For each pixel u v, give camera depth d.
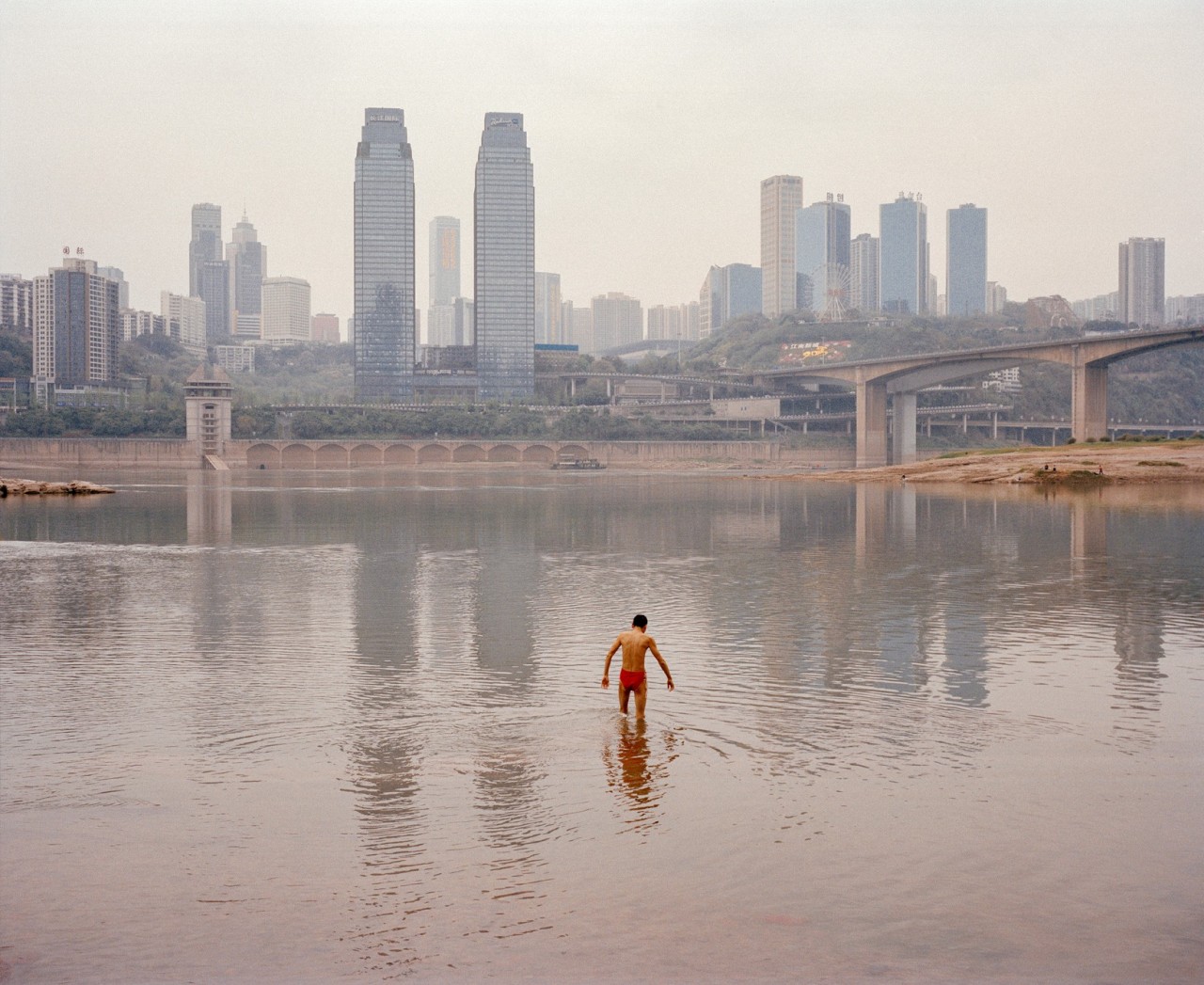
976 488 129.88
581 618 35.66
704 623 34.38
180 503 115.88
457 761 19.00
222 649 30.08
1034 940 12.35
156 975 11.63
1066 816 16.17
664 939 12.40
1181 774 18.17
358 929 12.66
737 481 189.38
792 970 11.70
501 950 12.16
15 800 16.94
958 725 21.41
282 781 17.92
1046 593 40.84
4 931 12.59
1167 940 12.37
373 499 128.50
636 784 17.70
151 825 15.85
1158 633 31.91
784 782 17.81
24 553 59.34
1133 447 157.50
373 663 27.97
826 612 36.66
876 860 14.53
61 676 26.28
